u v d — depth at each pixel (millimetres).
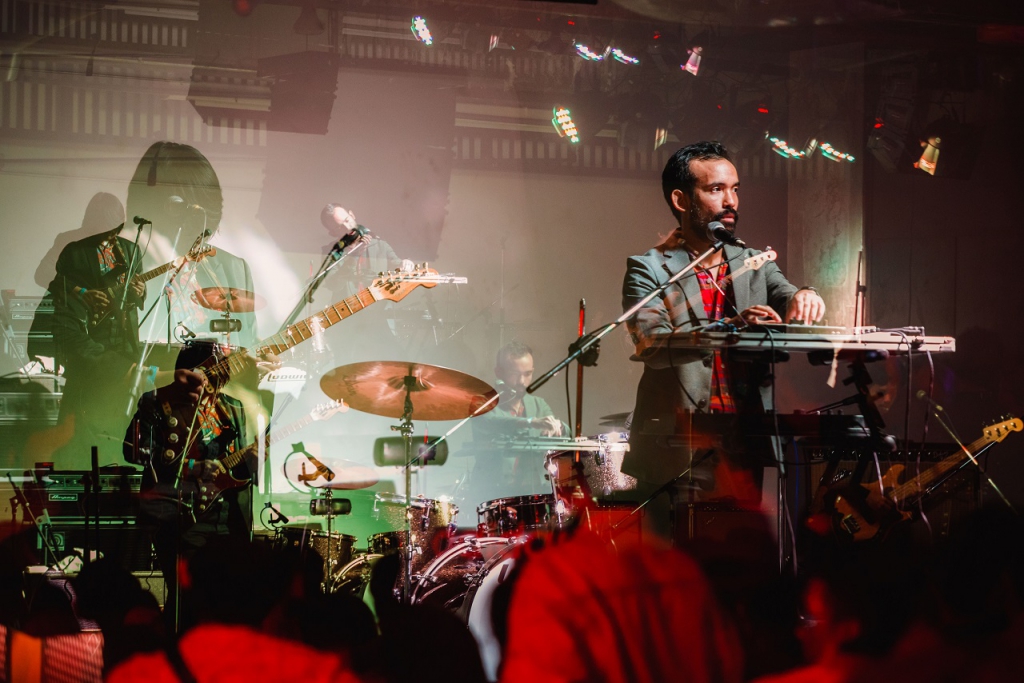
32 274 7281
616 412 8172
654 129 7816
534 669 2697
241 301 4828
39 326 5547
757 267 3295
